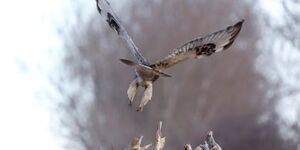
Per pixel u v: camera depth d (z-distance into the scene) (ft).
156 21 206.49
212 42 35.19
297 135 175.42
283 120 181.37
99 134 180.65
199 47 35.19
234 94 196.03
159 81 191.62
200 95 194.90
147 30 205.67
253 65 203.82
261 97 193.77
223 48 35.19
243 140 177.17
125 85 189.88
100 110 185.88
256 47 207.51
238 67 201.87
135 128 183.93
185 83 194.08
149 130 185.06
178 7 207.72
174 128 186.09
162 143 38.88
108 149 178.40
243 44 208.03
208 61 198.18
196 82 195.52
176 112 190.80
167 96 191.52
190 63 195.21
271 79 198.70
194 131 184.03
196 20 207.51
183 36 205.26
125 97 187.83
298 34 169.78
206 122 188.55
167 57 35.24
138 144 38.91
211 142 40.91
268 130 177.47
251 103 193.16
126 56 197.77
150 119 186.70
